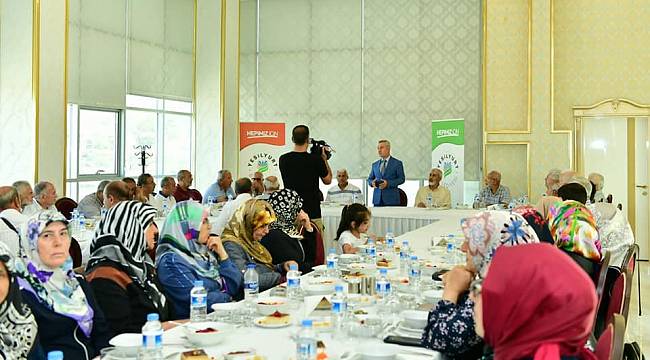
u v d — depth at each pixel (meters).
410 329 2.77
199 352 2.39
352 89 12.47
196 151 11.87
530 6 10.61
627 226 5.66
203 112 11.84
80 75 9.70
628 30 10.75
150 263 3.76
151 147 11.30
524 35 10.77
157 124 11.41
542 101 10.57
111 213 3.50
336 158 12.56
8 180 8.26
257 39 13.01
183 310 3.72
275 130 11.17
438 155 10.95
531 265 1.74
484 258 2.60
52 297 2.86
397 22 12.17
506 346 1.75
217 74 11.73
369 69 12.35
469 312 2.43
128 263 3.40
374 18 12.30
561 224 4.20
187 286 3.73
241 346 2.60
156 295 3.51
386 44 12.25
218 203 9.35
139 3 10.86
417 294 3.58
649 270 10.02
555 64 11.02
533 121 10.61
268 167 11.14
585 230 4.12
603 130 10.95
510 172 10.83
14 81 8.23
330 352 2.50
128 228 3.48
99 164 10.36
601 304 4.22
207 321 3.03
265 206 4.62
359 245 5.58
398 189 10.11
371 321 2.83
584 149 11.02
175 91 11.69
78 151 9.93
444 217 8.35
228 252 4.43
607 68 10.84
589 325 1.72
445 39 11.90
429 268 4.25
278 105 12.91
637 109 10.70
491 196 9.70
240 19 12.40
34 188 7.38
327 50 12.59
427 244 5.66
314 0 12.64
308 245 5.97
